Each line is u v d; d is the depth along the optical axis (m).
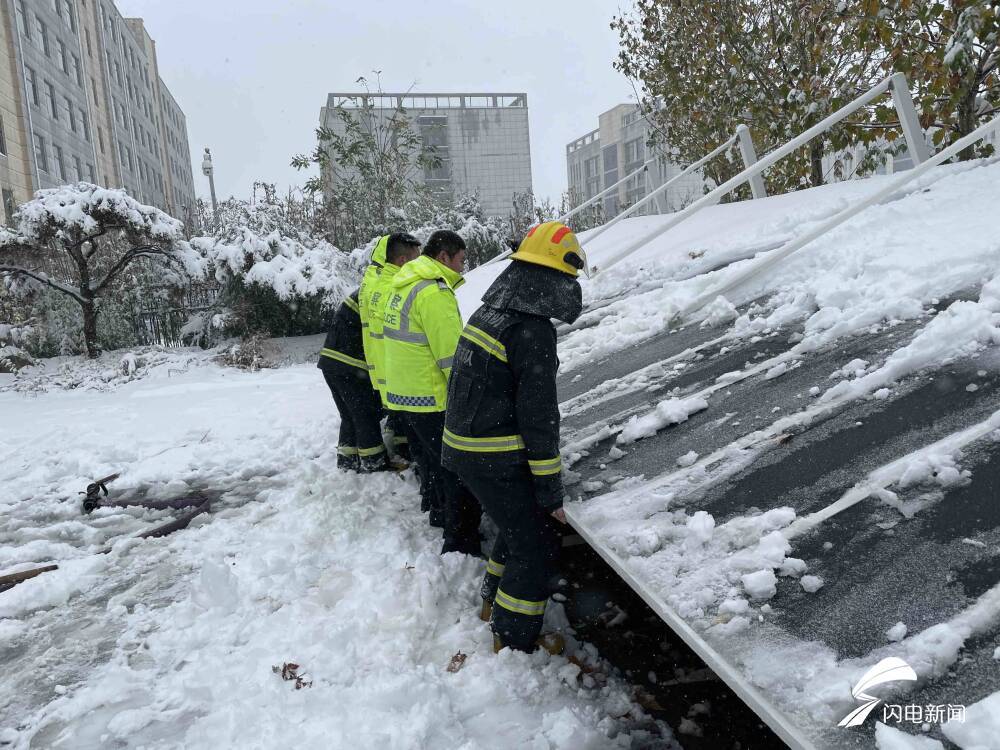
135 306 14.43
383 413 5.63
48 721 2.73
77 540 4.67
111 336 14.02
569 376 4.63
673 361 4.11
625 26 12.42
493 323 2.64
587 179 73.25
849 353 3.21
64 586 3.81
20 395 10.65
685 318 4.66
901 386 2.75
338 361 5.14
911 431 2.46
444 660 2.93
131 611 3.61
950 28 7.08
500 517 2.81
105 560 4.21
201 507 5.06
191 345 14.23
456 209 18.38
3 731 2.69
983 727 1.39
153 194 52.53
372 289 4.75
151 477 5.91
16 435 7.62
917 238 3.89
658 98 12.58
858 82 8.80
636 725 2.55
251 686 2.78
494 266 9.43
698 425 3.19
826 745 1.48
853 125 8.20
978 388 2.52
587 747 2.38
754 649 1.81
